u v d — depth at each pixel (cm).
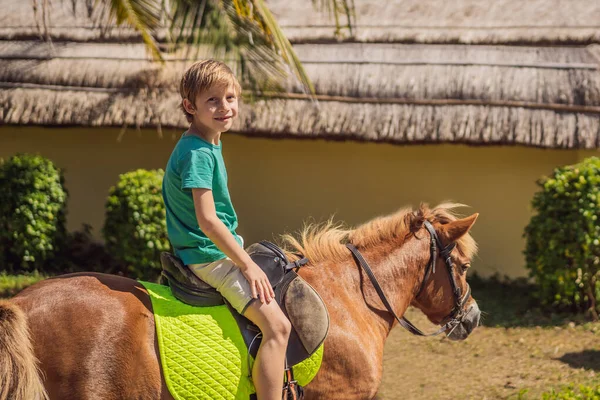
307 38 1055
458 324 434
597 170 796
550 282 820
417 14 1070
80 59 1068
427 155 1009
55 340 314
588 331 766
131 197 910
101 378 316
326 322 360
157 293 349
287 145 1059
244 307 340
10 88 1050
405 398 626
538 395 614
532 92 923
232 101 345
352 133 940
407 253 416
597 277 793
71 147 1111
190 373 329
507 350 731
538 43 982
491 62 966
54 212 982
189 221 343
